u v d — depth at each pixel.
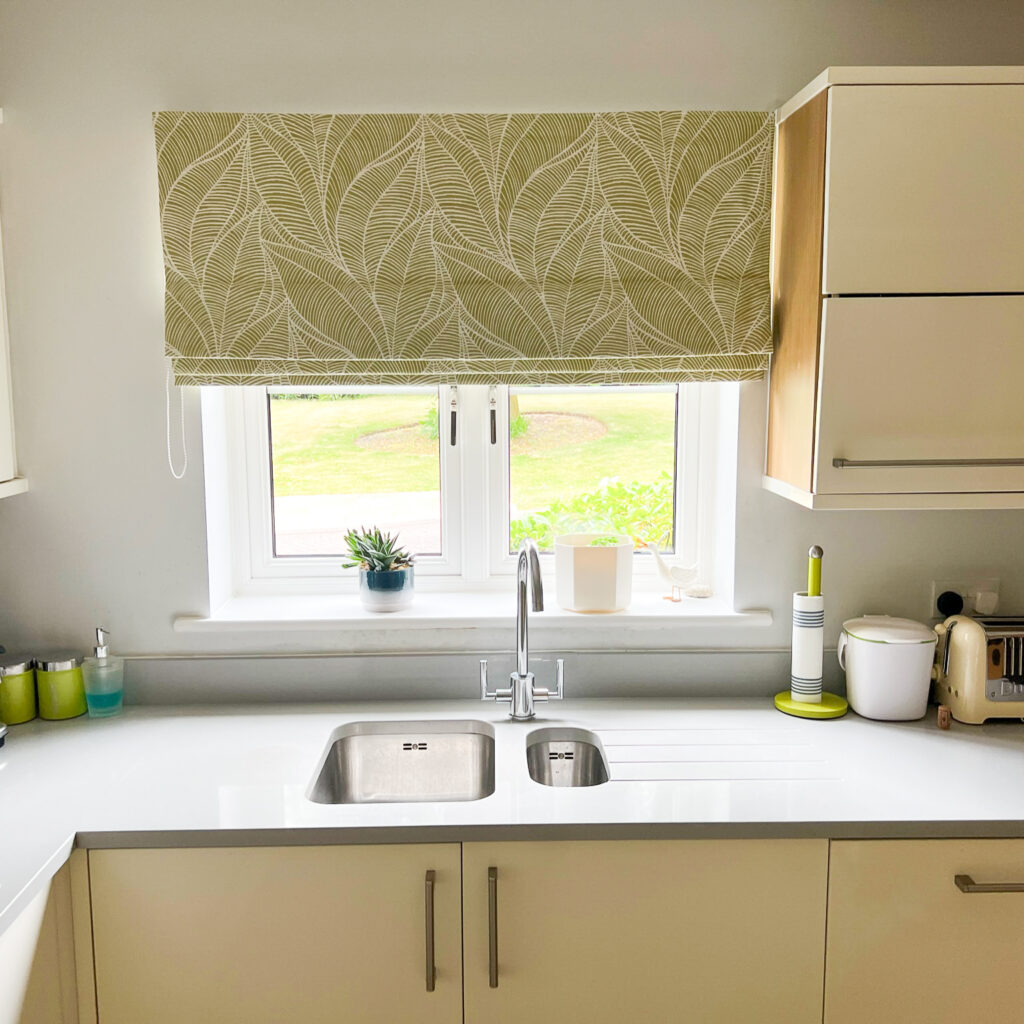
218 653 2.15
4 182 2.00
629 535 2.34
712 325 2.02
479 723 2.03
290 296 2.00
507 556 2.34
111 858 1.58
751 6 2.00
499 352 2.02
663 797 1.67
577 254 2.01
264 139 1.96
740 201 1.99
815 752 1.87
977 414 1.77
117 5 1.96
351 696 2.16
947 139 1.69
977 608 2.15
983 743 1.91
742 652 2.18
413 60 2.00
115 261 2.03
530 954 1.63
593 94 2.02
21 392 2.06
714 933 1.63
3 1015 1.39
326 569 2.34
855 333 1.73
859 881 1.62
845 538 2.15
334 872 1.60
